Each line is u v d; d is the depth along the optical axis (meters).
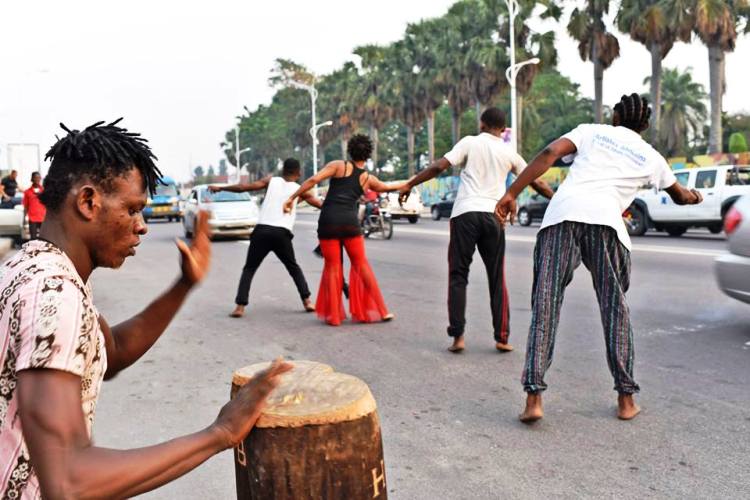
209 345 6.04
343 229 6.75
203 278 1.75
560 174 30.98
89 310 1.26
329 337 6.29
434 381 4.83
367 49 59.41
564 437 3.74
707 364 5.14
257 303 8.21
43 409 1.14
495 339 5.66
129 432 3.93
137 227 1.39
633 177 3.89
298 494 1.51
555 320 3.90
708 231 19.50
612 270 3.84
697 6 28.48
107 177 1.33
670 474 3.26
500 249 5.47
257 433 1.51
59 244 1.33
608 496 3.05
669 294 8.18
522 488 3.14
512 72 29.80
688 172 17.34
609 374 4.93
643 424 3.91
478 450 3.58
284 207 7.12
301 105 88.00
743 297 5.98
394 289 9.13
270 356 5.62
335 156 97.62
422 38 49.56
